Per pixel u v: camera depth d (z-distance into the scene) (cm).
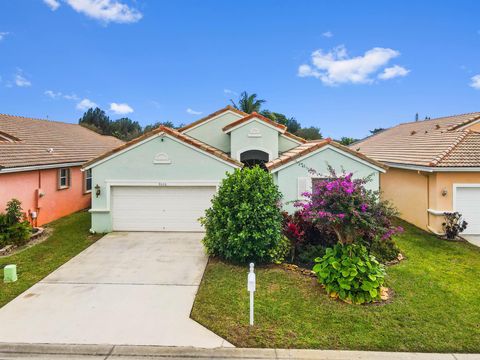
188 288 910
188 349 640
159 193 1464
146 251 1215
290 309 784
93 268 1055
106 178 1444
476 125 2017
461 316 758
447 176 1495
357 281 826
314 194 942
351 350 636
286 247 1095
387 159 1959
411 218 1733
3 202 1393
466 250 1284
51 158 1744
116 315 764
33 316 758
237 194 1084
